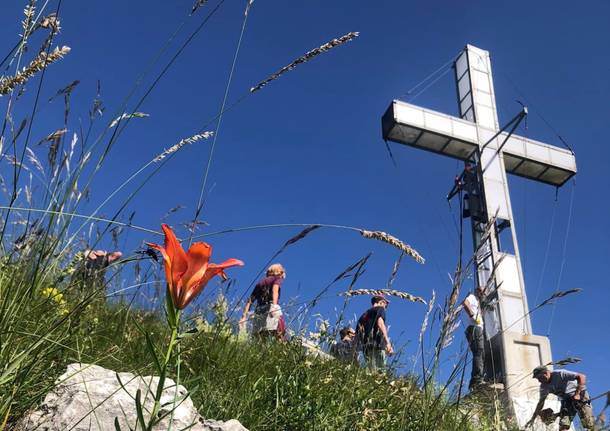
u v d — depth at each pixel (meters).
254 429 3.33
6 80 2.07
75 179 2.52
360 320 5.36
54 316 2.76
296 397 3.69
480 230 13.54
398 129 13.91
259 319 4.91
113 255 3.09
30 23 2.28
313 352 4.35
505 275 12.36
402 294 2.60
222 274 1.37
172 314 1.33
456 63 16.19
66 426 2.28
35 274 2.48
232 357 4.00
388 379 4.20
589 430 3.59
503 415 4.52
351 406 3.76
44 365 2.56
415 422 3.35
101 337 3.39
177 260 1.33
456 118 14.43
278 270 5.78
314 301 3.42
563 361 3.46
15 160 2.41
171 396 2.65
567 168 14.88
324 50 2.37
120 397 2.47
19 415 2.32
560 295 2.88
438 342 2.97
